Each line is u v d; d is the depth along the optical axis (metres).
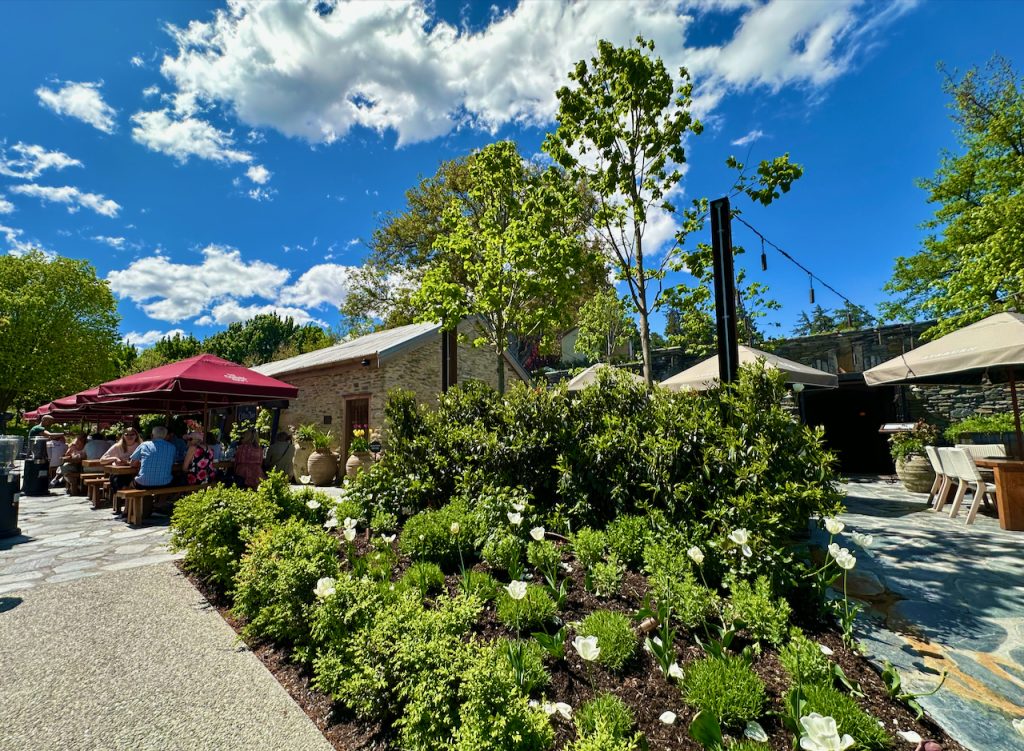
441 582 3.35
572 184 7.67
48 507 8.84
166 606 3.74
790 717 1.89
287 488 5.07
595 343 20.92
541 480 4.49
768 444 3.45
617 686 2.23
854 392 13.72
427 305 8.57
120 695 2.49
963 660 2.62
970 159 15.01
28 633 3.26
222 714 2.32
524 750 1.69
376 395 12.30
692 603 2.62
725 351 4.89
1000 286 11.69
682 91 7.00
